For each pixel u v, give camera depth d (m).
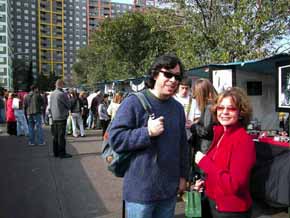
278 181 3.30
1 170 8.98
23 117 15.95
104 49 37.81
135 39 32.34
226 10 14.54
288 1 13.20
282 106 5.64
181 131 3.08
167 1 16.03
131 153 2.84
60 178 8.13
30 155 11.02
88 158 10.48
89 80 53.25
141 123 2.85
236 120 2.96
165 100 2.93
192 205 3.52
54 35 146.38
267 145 3.78
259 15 13.09
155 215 2.98
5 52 108.44
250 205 3.00
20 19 142.38
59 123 10.44
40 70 142.00
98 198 6.69
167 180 2.88
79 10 147.12
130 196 2.83
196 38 14.49
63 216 5.78
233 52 13.30
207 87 4.87
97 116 19.22
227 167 2.88
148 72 2.95
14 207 6.19
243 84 10.31
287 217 5.51
